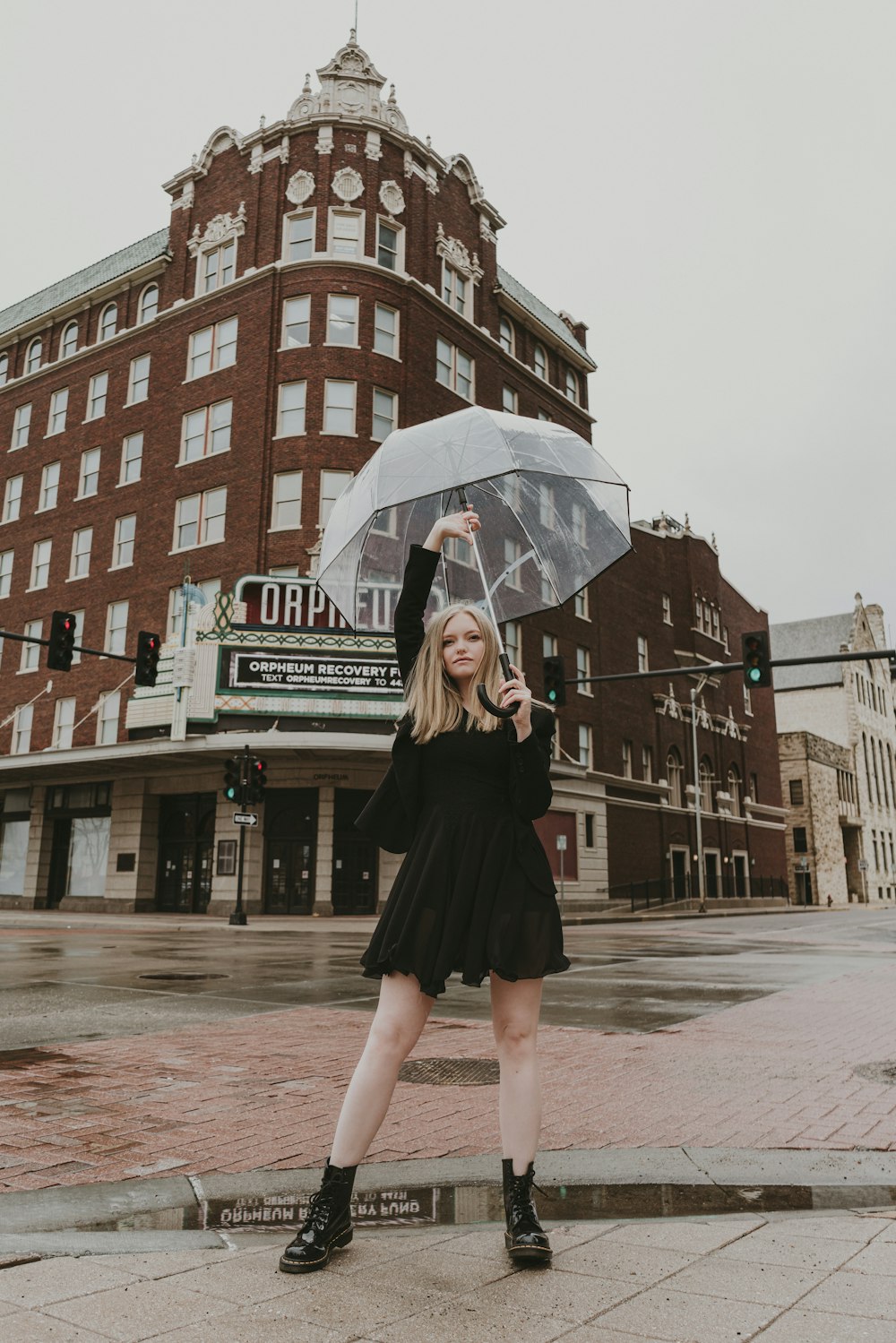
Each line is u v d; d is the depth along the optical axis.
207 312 31.47
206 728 26.58
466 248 33.16
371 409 28.86
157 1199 3.21
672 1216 3.05
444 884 2.78
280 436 28.73
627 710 39.22
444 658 2.99
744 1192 3.31
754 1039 6.61
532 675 33.41
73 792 32.59
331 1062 5.68
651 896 38.69
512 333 35.56
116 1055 5.88
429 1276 2.45
